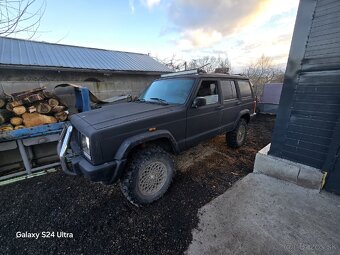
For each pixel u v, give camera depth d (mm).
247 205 2336
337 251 1655
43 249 1866
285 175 2785
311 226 1946
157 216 2252
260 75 16906
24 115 3371
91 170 1901
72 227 2150
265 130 6391
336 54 2090
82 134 2133
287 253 1658
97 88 6910
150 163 2352
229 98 3787
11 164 3723
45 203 2619
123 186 2268
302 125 2551
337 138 2232
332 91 2193
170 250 1787
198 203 2453
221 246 1777
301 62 2412
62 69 5668
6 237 2033
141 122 2236
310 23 2248
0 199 2748
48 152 4078
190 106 2822
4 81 5000
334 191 2402
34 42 7070
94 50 8594
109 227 2121
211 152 4246
